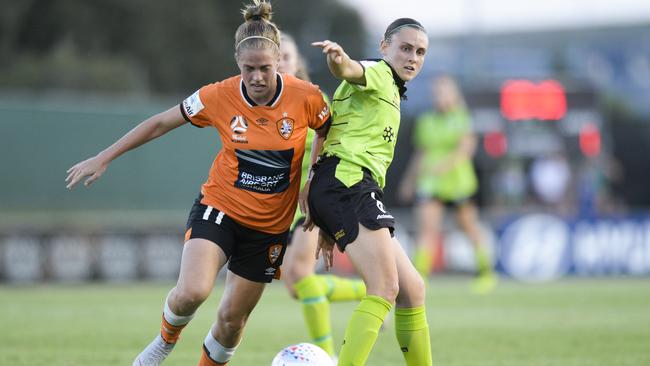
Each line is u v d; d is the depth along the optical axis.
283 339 33.53
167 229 64.06
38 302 47.47
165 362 27.38
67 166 64.81
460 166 53.97
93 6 118.50
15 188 63.53
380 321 19.97
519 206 83.06
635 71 144.62
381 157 21.25
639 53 145.62
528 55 143.88
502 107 82.00
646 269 69.00
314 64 106.25
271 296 54.94
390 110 21.34
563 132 82.06
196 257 20.44
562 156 82.06
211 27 124.88
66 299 49.34
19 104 63.53
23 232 60.09
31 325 37.12
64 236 61.06
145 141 21.22
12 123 63.50
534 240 67.75
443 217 69.94
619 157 102.25
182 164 68.00
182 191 68.06
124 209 66.31
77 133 65.12
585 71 142.62
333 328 38.09
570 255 68.00
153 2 120.50
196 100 20.94
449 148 53.91
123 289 57.06
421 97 121.44
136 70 114.62
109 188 65.88
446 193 53.88
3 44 112.19
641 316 41.91
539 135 82.12
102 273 61.97
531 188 83.81
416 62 21.73
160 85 120.25
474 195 85.19
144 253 63.16
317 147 22.17
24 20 116.12
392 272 20.14
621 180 101.56
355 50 132.38
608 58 145.38
